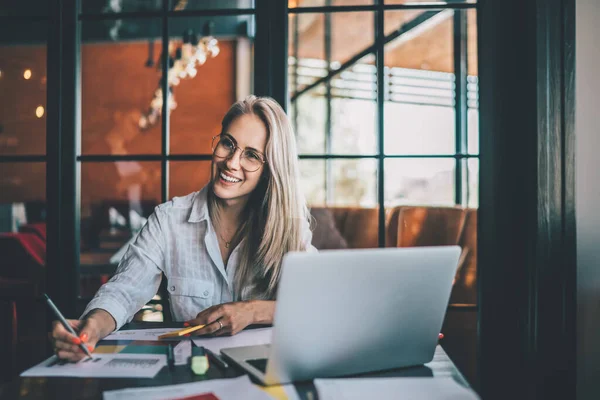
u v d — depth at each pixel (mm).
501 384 1947
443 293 939
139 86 6461
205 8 2168
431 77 3023
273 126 1545
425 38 3564
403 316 914
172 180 4383
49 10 2143
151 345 1111
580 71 1815
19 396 826
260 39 2076
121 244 3895
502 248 1952
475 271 2037
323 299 829
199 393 822
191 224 1638
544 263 1797
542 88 1789
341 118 4348
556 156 1792
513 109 1939
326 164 4496
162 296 2225
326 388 812
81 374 928
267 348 1056
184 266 1623
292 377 874
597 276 1835
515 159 1937
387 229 2168
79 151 2186
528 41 1833
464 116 2207
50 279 2152
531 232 1817
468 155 2072
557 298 1798
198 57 5473
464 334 2053
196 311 1616
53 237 2146
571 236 1792
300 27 3988
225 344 1123
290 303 810
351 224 3186
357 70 4043
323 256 804
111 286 1409
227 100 6297
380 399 780
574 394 1808
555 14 1788
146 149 6480
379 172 2139
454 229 2158
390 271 865
